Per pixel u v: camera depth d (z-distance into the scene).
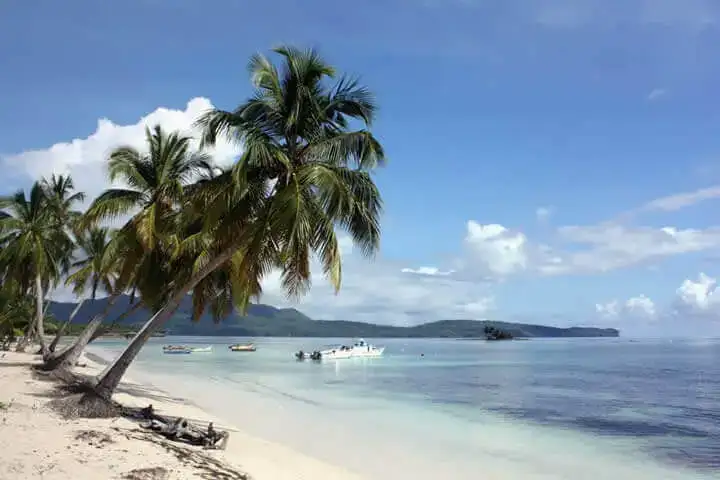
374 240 15.09
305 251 14.74
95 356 63.16
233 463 12.21
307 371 55.41
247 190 14.74
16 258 31.33
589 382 42.69
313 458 14.97
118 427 13.09
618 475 14.54
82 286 36.78
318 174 13.62
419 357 94.06
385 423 22.41
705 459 16.45
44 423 12.62
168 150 21.72
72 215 33.97
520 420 23.81
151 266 22.08
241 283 15.64
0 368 26.88
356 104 15.68
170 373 45.81
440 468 14.85
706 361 75.00
